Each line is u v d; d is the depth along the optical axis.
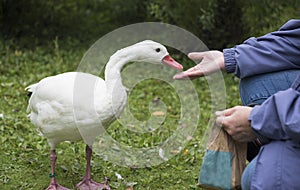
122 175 4.22
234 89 6.88
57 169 4.29
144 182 4.10
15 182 4.04
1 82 6.79
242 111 2.73
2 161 4.39
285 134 2.58
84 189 3.91
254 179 2.61
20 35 9.14
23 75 7.18
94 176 4.20
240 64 2.95
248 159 3.16
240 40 7.66
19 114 5.57
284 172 2.54
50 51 8.51
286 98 2.52
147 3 9.09
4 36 8.89
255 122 2.62
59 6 9.66
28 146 4.73
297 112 2.47
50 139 3.81
